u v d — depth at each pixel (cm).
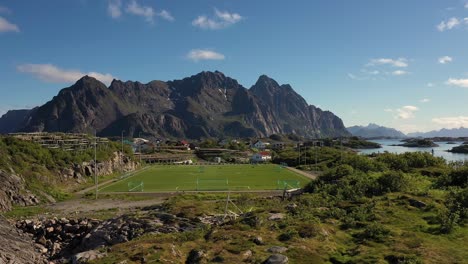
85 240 3991
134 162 14200
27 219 4884
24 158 7769
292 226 2681
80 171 9206
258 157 16862
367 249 2267
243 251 2238
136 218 4078
